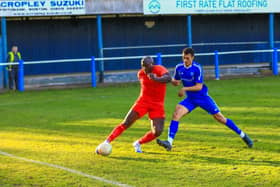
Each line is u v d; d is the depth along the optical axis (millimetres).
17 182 10273
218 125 16562
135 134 15367
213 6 35219
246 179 10211
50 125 17406
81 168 11320
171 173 10789
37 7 31250
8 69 30141
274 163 11445
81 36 36781
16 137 15289
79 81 33094
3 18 31031
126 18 37594
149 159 12094
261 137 14359
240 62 41031
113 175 10695
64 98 25422
